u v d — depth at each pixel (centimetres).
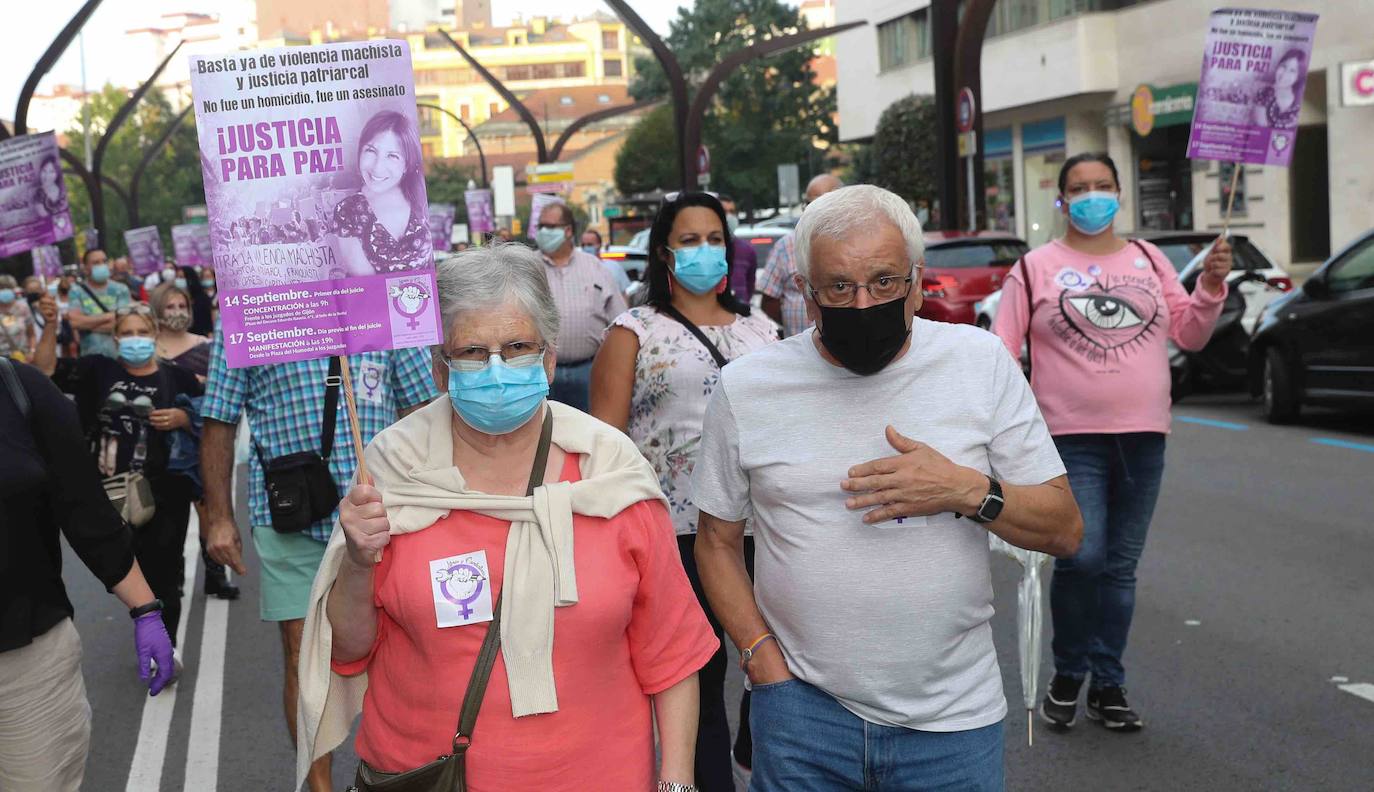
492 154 14012
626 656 266
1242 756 486
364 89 263
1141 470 509
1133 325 500
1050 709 527
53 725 337
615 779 260
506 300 256
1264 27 607
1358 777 461
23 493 326
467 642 253
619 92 14788
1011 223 3912
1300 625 636
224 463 480
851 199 279
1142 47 3238
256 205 261
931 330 296
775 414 294
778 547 295
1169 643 621
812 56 7088
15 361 334
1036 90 3512
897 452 286
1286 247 2884
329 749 272
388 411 474
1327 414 1330
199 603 835
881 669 285
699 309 465
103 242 3862
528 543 255
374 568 257
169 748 571
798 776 294
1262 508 895
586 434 268
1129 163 3381
